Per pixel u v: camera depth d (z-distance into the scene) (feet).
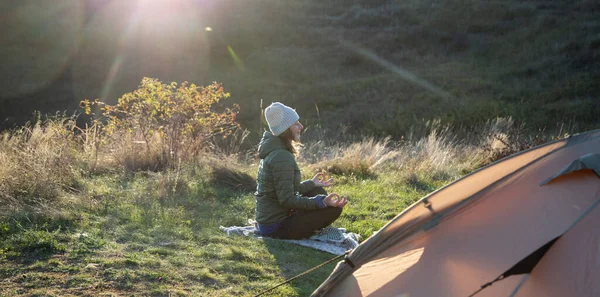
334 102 79.97
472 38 101.91
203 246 15.65
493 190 10.11
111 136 26.99
